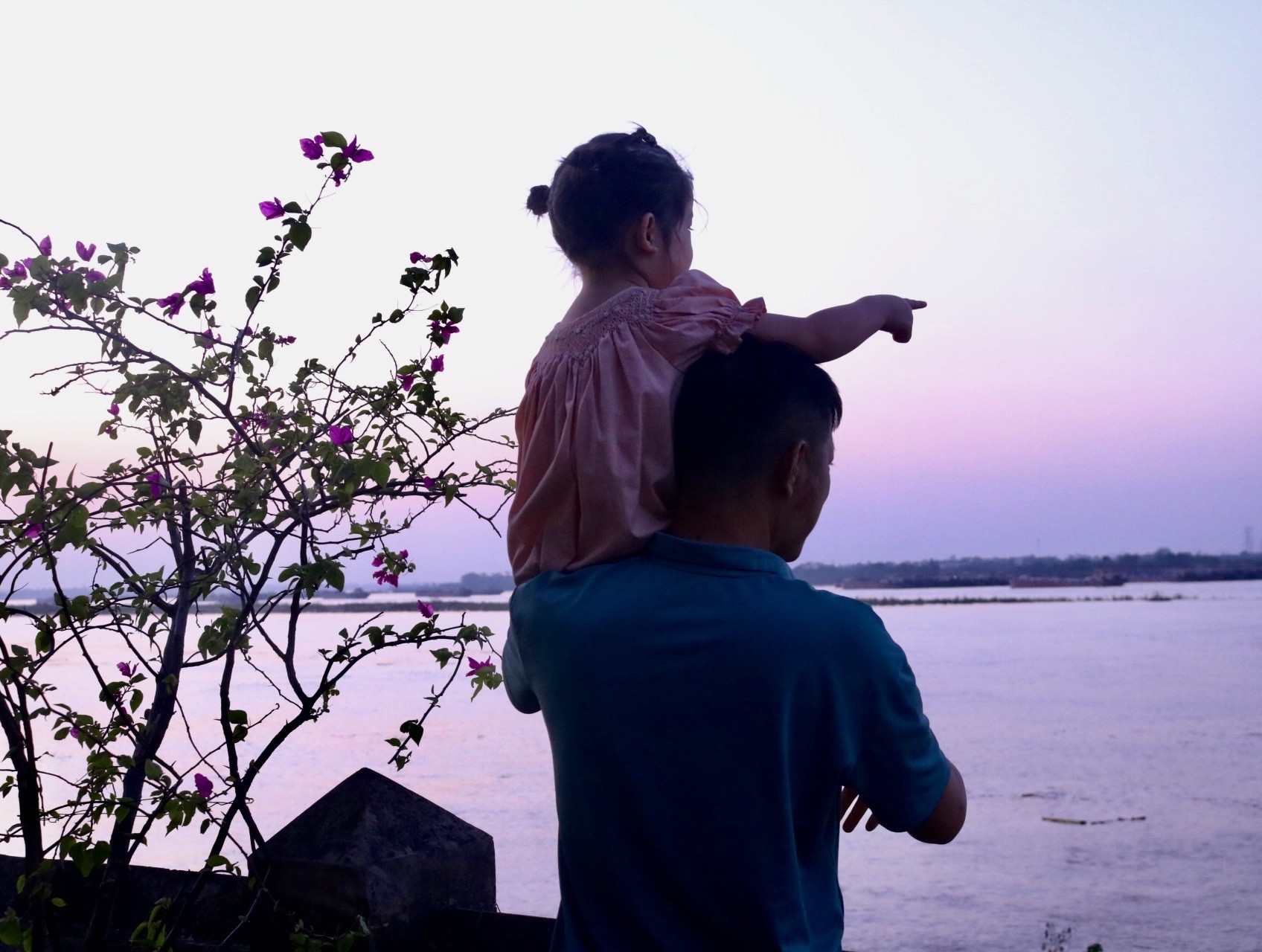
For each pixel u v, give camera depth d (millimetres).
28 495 2215
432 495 2477
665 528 1432
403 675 57969
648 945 1295
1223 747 28016
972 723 33750
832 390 1442
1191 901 14031
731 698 1268
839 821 1375
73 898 2537
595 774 1321
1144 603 197375
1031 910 13750
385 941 2057
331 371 2445
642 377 1410
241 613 2338
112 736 2314
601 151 1620
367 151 2279
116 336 2246
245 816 2238
